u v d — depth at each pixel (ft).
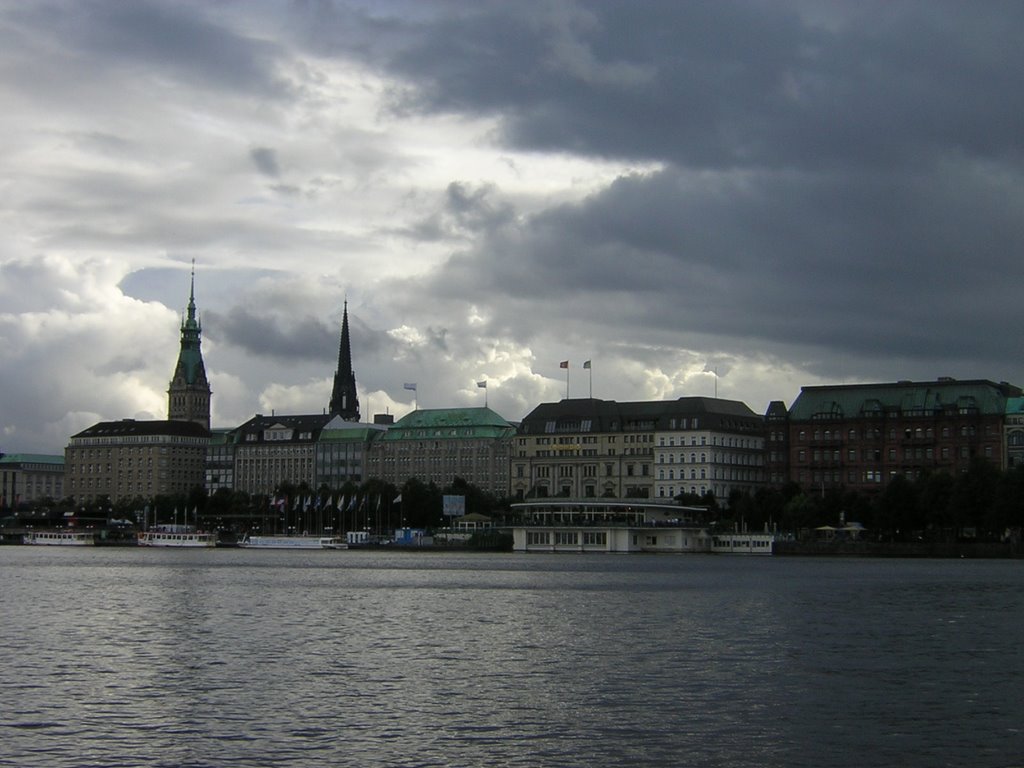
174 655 339.77
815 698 276.82
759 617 453.17
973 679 302.66
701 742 235.40
